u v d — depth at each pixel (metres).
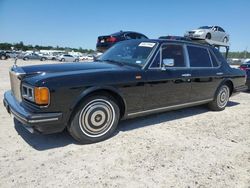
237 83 6.23
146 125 4.62
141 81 4.02
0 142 3.60
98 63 4.35
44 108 3.17
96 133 3.72
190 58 4.98
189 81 4.86
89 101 3.54
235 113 5.87
